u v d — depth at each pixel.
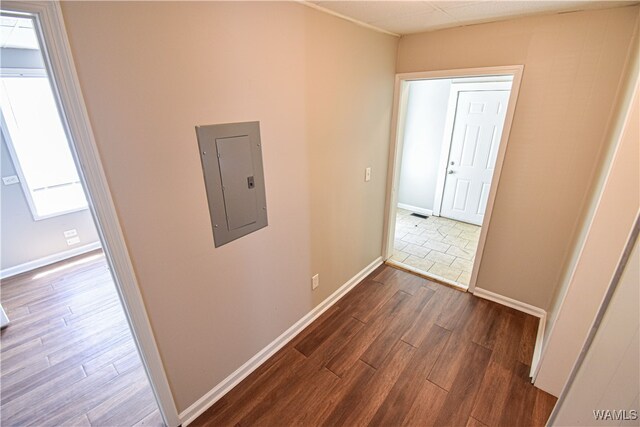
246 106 1.56
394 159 3.01
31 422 1.76
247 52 1.49
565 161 2.14
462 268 3.36
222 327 1.77
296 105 1.84
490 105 4.09
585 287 1.57
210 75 1.37
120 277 1.26
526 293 2.56
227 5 1.35
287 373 2.03
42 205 3.61
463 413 1.74
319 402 1.82
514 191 2.40
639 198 1.34
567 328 1.67
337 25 1.98
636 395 0.93
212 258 1.61
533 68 2.10
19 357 2.23
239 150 1.58
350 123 2.35
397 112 2.84
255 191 1.74
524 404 1.78
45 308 2.77
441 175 4.77
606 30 1.83
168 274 1.43
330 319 2.55
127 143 1.16
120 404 1.85
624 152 1.32
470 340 2.29
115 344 2.33
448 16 2.01
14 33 2.46
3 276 3.29
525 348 2.20
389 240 3.44
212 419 1.74
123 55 1.09
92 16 0.99
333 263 2.62
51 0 0.89
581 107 2.00
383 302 2.76
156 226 1.33
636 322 0.88
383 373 2.01
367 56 2.33
